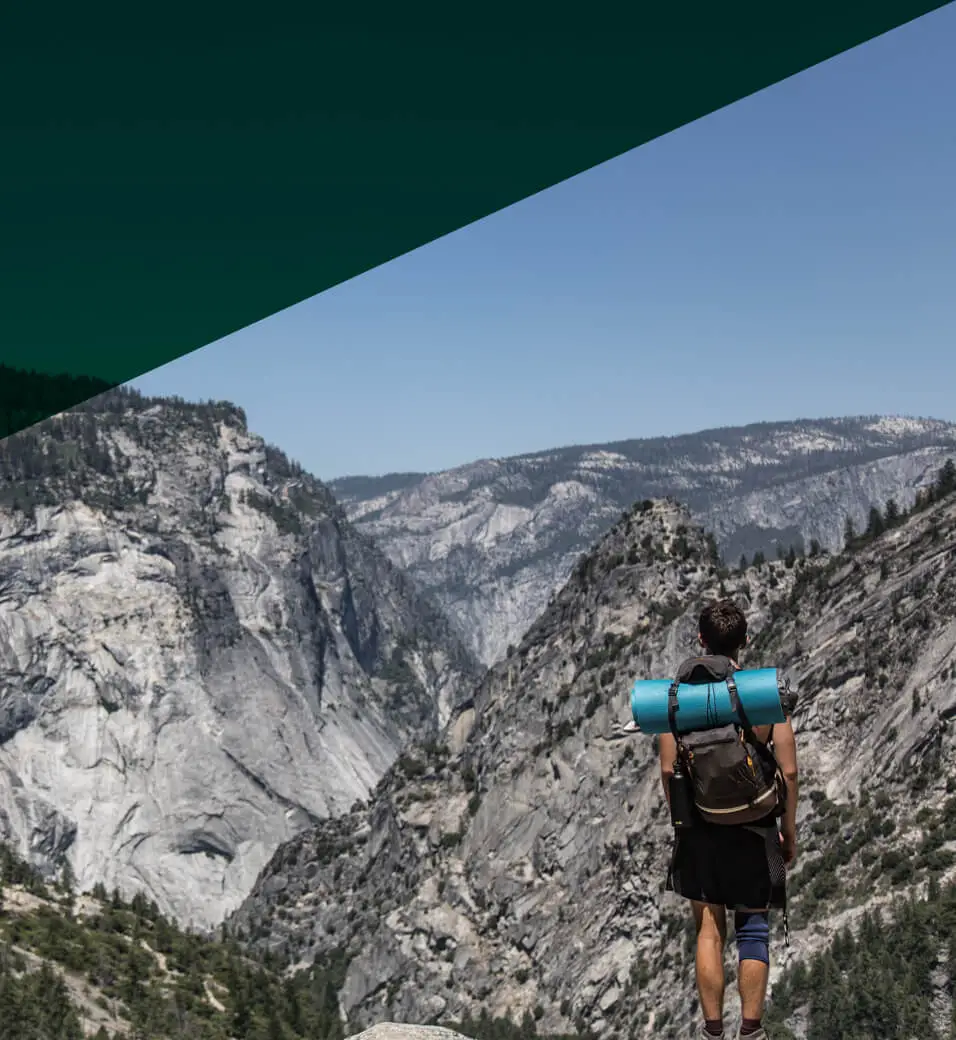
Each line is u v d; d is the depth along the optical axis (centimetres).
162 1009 9138
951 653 11575
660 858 13950
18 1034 7644
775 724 1031
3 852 12106
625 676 16412
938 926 8462
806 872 10750
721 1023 1066
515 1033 13750
